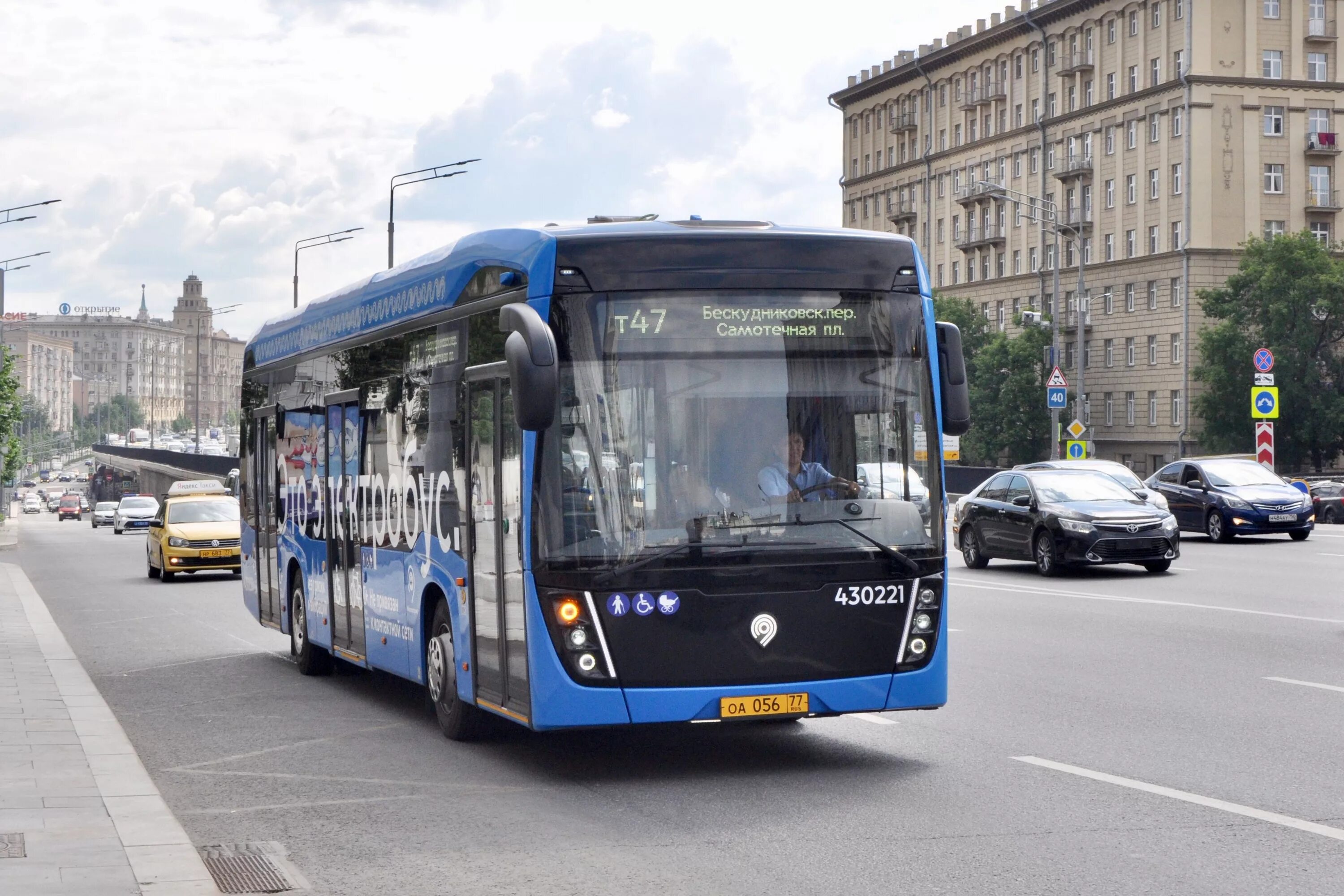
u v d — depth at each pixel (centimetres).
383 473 1183
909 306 923
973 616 1848
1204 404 8612
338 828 808
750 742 1027
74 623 2186
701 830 771
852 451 900
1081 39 9838
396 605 1153
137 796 861
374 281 1235
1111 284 9644
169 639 1912
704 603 868
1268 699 1167
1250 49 8938
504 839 767
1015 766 917
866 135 12538
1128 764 916
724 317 891
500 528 927
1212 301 8600
